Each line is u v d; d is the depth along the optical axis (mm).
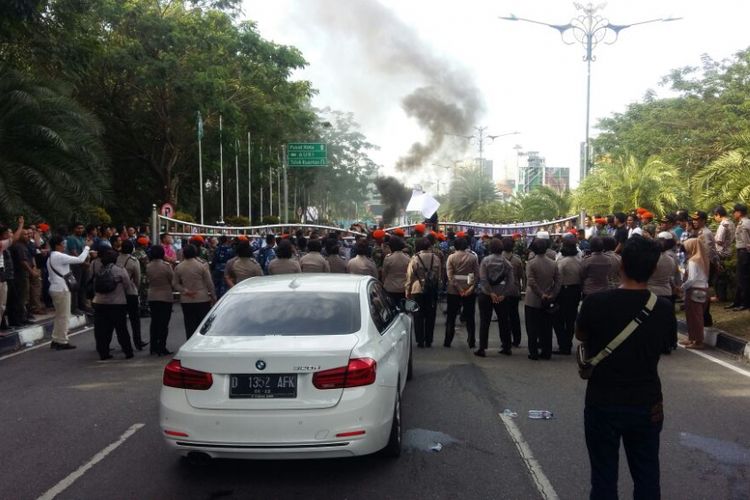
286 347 4875
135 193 38562
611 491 3752
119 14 29750
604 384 3748
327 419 4691
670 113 29219
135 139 35062
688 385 8031
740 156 16016
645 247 3762
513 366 9336
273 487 5027
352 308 5652
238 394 4742
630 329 3672
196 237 12141
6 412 7199
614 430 3730
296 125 40500
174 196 37625
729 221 12742
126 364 9734
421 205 19125
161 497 4871
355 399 4766
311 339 5082
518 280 10867
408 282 10766
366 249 11148
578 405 7227
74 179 17641
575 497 4789
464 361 9711
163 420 4836
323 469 5375
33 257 13883
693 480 5102
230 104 32062
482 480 5117
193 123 33562
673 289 9891
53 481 5199
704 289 10227
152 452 5852
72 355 10492
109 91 33031
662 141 28094
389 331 6004
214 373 4773
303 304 5664
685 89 31062
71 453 5852
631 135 30078
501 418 6742
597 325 3760
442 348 10828
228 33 33625
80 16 21844
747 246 12266
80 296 14641
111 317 9984
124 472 5371
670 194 20938
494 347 10945
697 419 6648
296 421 4676
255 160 40969
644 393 3697
